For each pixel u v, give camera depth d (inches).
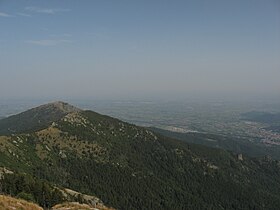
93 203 7347.4
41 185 6579.7
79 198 7091.5
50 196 6181.1
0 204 3213.6
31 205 3496.6
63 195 6702.8
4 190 6304.1
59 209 4005.9
